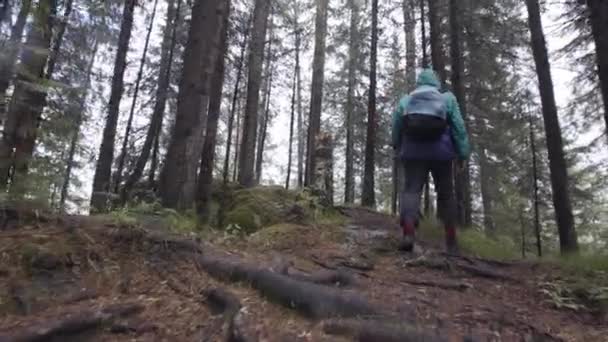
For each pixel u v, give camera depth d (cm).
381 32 1445
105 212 552
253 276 306
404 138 501
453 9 1068
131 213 470
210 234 516
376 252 508
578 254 529
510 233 1788
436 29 1100
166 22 1698
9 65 404
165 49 1602
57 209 428
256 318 253
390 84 1650
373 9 1399
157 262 338
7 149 406
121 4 1098
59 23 661
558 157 1001
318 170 945
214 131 846
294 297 272
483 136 1493
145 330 250
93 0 851
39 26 463
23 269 284
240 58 1307
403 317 256
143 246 350
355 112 1898
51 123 455
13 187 373
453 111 482
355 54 1647
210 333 246
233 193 884
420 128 475
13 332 228
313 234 592
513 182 1752
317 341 233
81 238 334
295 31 1703
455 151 489
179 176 599
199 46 634
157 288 304
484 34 1221
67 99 562
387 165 2077
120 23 1194
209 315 270
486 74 1315
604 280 392
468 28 1187
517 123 1507
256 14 1404
